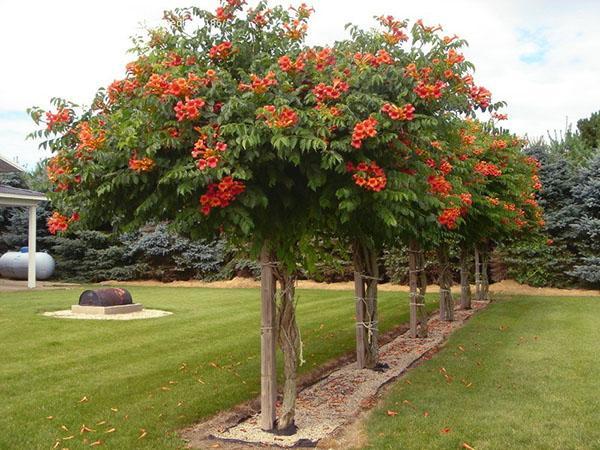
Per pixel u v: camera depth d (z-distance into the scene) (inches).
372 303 253.1
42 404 193.9
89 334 331.6
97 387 215.6
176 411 186.1
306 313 434.6
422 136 158.2
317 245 199.3
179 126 141.9
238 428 173.8
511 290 640.4
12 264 783.1
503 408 181.2
